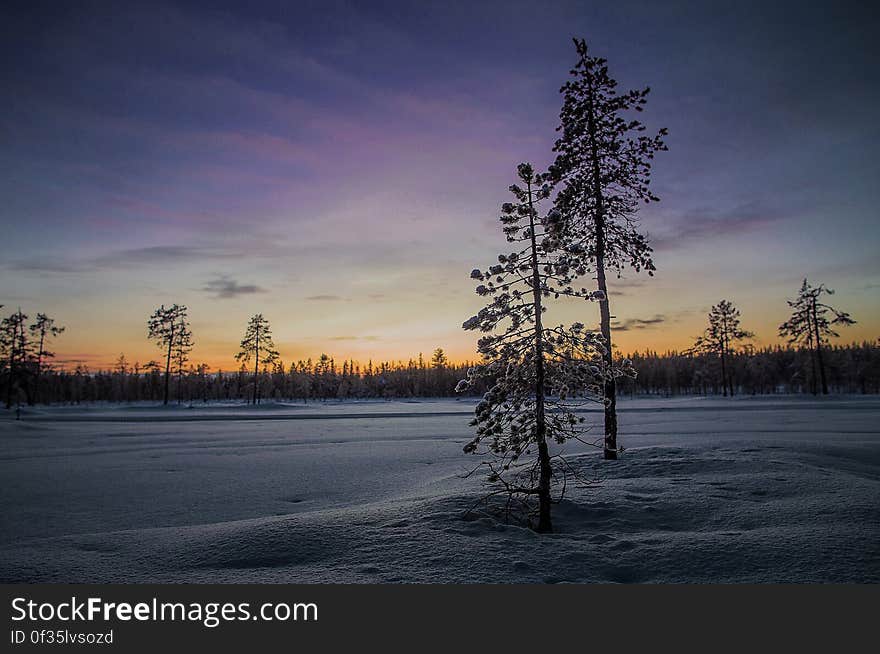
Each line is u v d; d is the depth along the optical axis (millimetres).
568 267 7230
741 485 8547
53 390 101688
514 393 7320
